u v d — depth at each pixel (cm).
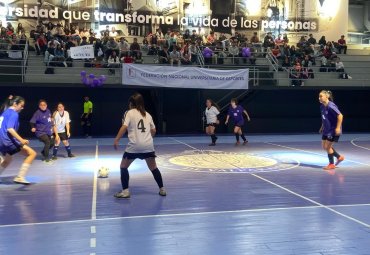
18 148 888
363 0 3325
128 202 754
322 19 2762
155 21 2569
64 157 1331
